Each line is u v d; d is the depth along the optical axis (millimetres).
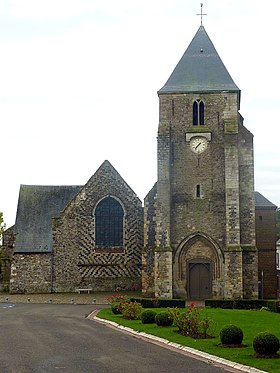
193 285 46656
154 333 26891
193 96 48406
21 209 60094
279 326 28594
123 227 57188
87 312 39688
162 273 45875
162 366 19609
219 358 20641
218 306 42281
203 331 26312
